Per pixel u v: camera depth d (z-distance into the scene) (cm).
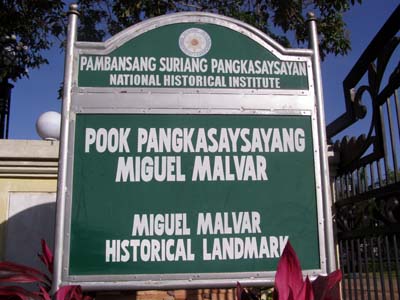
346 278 429
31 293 318
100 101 345
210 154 344
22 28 884
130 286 314
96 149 337
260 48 368
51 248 513
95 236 321
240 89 358
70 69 347
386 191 343
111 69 352
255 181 342
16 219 516
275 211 338
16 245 510
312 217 340
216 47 364
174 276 319
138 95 349
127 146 339
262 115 355
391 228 335
